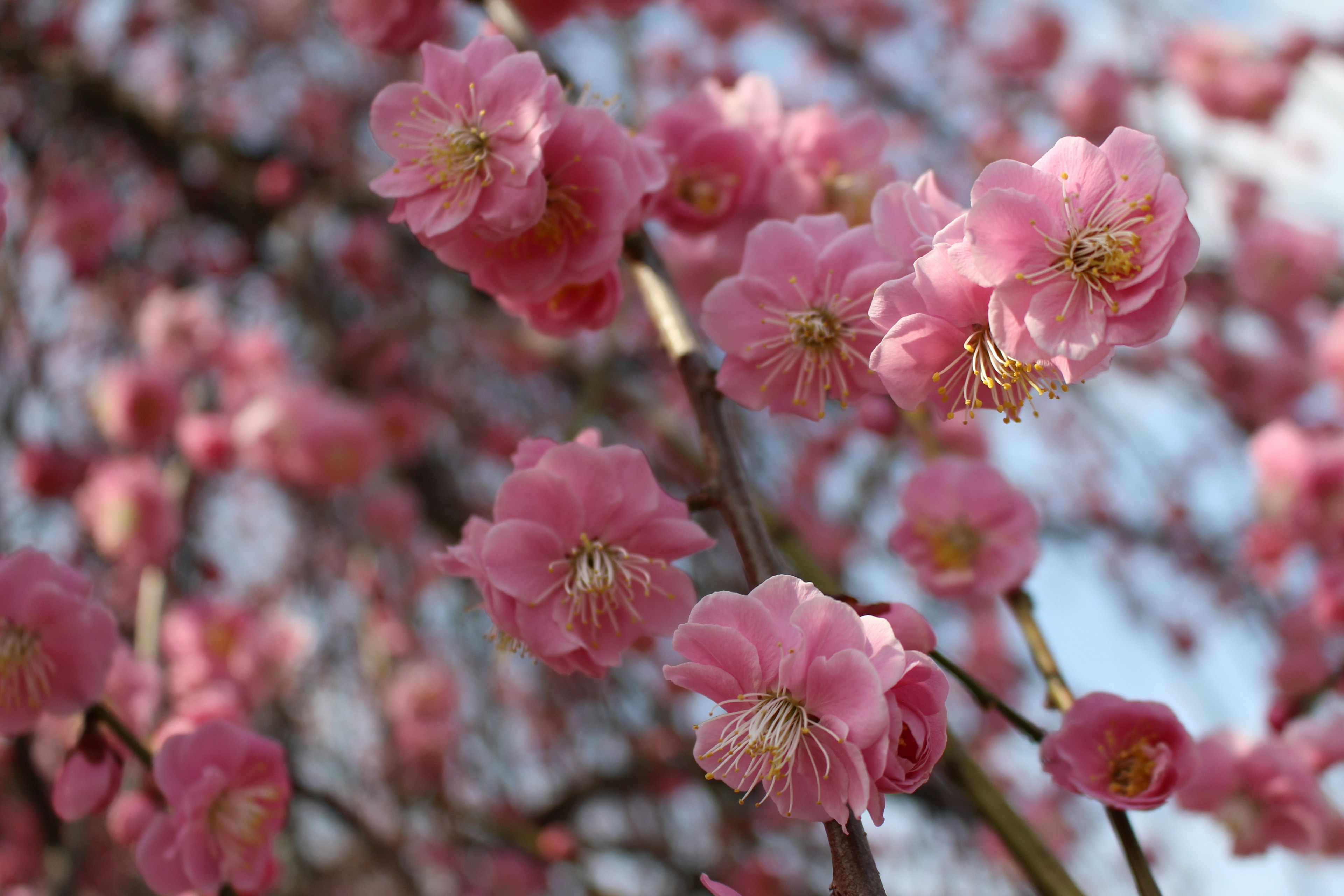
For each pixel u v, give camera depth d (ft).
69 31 15.31
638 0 8.23
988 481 6.85
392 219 4.65
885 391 4.52
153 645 10.57
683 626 3.55
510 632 4.33
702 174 6.16
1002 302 3.61
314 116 16.25
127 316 15.51
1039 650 6.36
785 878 15.25
